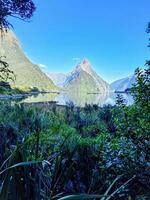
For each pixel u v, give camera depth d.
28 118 9.53
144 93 3.50
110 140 4.06
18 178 1.68
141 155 3.37
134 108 3.55
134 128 3.53
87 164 3.30
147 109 3.48
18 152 1.71
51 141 4.63
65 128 8.92
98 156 3.63
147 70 3.53
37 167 1.87
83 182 3.03
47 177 2.16
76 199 1.43
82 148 3.47
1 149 2.63
